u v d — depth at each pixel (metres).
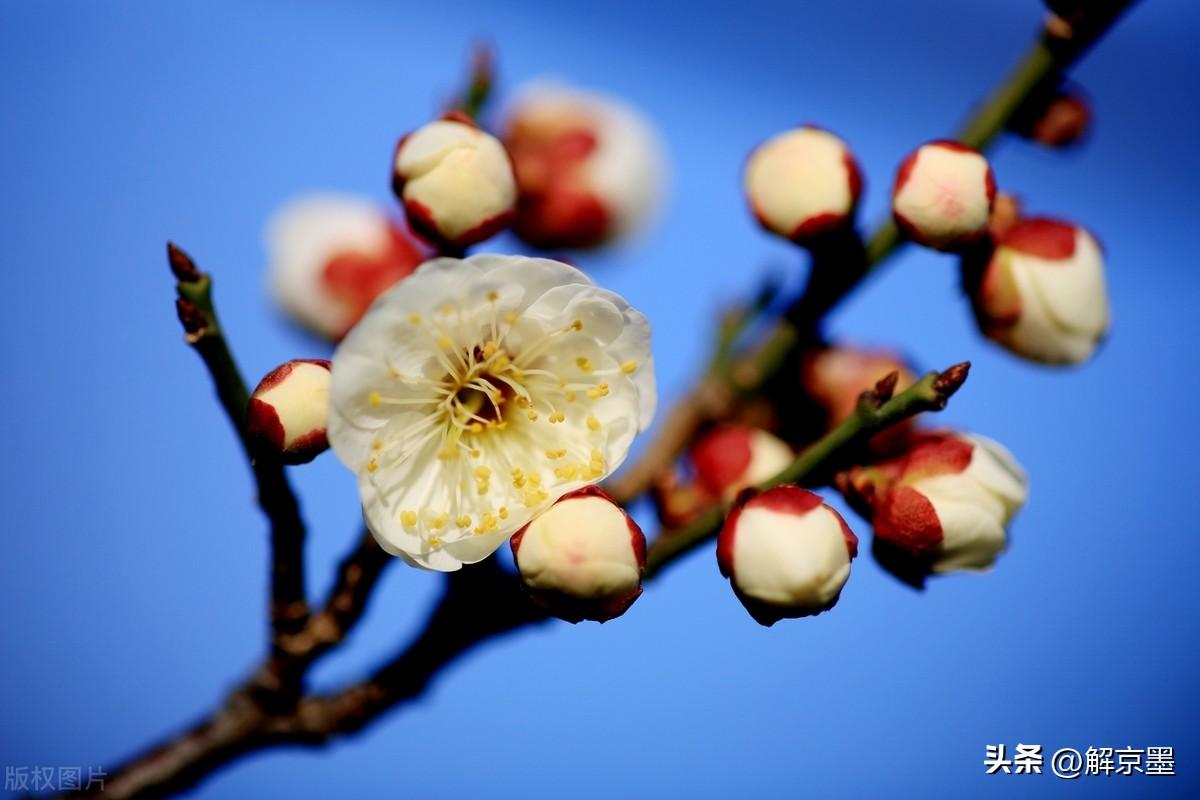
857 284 0.34
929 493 0.32
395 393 0.32
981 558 0.32
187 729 0.34
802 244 0.33
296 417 0.31
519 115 0.37
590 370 0.32
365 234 0.36
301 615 0.33
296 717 0.33
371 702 0.33
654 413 0.32
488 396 0.32
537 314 0.32
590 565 0.31
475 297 0.32
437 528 0.32
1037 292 0.33
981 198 0.33
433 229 0.32
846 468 0.33
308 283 0.36
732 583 0.32
